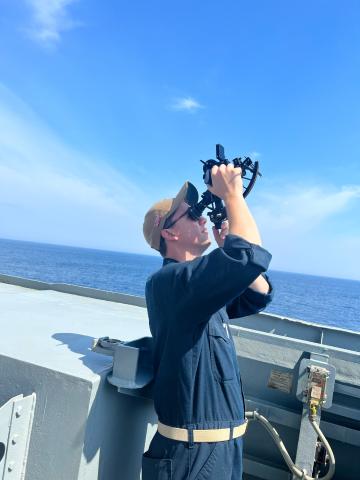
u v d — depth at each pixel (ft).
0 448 4.16
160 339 4.62
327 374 6.09
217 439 4.21
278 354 6.98
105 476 4.82
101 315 8.67
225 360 4.51
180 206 5.56
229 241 4.08
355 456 7.01
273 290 5.37
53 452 4.40
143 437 5.82
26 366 4.65
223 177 4.66
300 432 6.26
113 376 4.57
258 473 7.30
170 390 4.32
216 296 4.00
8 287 12.31
